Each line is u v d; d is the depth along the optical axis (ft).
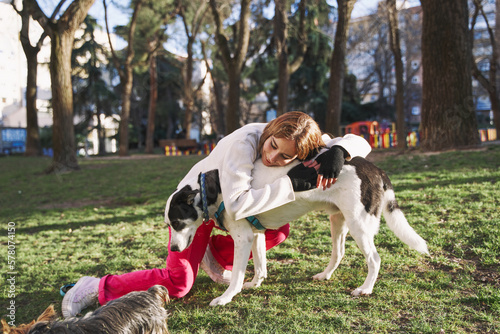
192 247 11.18
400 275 12.12
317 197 10.62
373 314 9.78
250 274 13.37
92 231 21.11
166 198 28.91
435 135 37.35
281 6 61.11
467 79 36.29
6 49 123.65
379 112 122.01
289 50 101.91
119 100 138.41
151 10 80.59
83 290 10.98
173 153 88.38
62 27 46.85
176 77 127.54
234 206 10.11
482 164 27.86
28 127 77.82
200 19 87.20
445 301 10.27
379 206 10.82
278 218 10.98
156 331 7.36
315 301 10.70
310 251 15.19
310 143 9.99
